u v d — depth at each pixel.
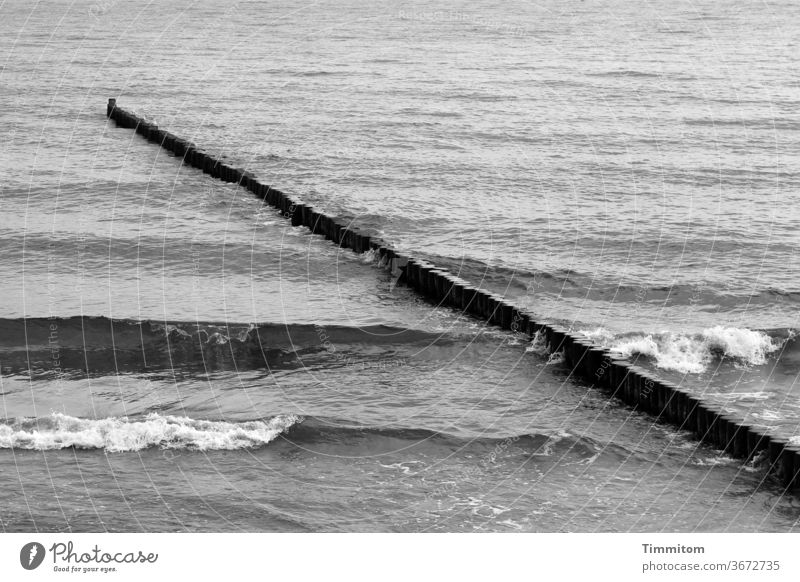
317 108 50.84
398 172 36.88
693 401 15.87
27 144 42.38
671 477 14.47
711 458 14.98
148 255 25.94
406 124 46.47
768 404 17.31
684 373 18.73
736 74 61.72
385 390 17.83
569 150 40.75
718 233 28.67
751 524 13.22
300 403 17.19
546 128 45.28
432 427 16.14
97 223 29.08
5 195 32.62
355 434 15.84
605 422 16.31
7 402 17.12
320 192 33.62
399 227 29.36
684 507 13.65
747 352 19.66
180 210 30.81
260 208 31.11
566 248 27.36
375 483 14.36
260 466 14.77
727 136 43.50
